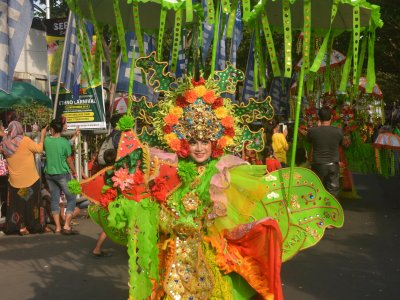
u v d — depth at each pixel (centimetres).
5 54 522
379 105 1107
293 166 392
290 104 1008
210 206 350
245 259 358
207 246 353
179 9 392
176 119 359
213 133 359
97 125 955
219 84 382
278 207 407
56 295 507
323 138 790
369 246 671
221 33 432
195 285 345
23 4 530
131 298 325
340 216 406
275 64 382
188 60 456
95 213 380
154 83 387
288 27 361
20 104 1007
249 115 386
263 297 351
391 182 1388
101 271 586
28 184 773
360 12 429
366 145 1047
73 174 888
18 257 652
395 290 501
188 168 341
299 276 548
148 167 339
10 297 504
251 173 366
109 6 488
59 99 962
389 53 1831
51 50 1118
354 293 494
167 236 357
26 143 769
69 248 695
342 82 443
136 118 389
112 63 496
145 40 679
